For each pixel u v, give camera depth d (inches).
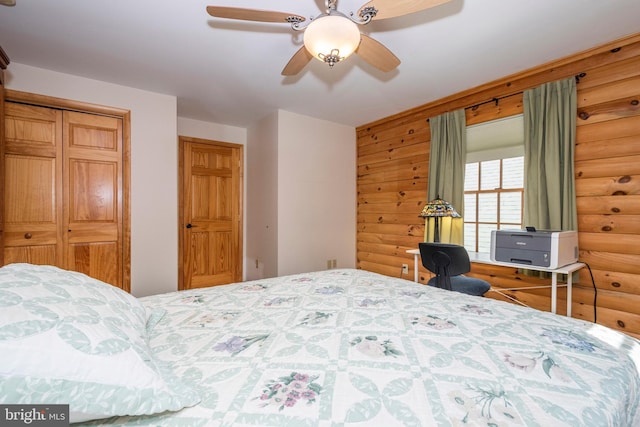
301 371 31.8
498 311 49.9
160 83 107.3
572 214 87.2
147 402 24.1
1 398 20.7
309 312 49.9
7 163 92.1
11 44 82.6
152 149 114.6
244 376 30.7
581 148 87.4
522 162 101.4
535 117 94.5
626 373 31.5
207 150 154.0
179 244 145.4
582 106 87.3
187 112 138.9
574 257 83.5
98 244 106.0
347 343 38.4
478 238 113.2
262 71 98.3
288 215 137.6
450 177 116.6
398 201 141.2
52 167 98.7
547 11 69.1
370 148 155.5
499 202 107.2
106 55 88.6
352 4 66.8
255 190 155.3
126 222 109.7
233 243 161.6
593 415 24.8
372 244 154.7
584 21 72.9
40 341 23.1
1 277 29.8
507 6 67.4
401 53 87.1
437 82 106.6
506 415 24.6
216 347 37.4
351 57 90.2
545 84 92.5
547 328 42.6
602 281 83.8
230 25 74.7
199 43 82.3
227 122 154.6
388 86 109.6
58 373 22.4
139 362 26.4
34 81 94.8
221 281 157.6
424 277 130.6
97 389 23.1
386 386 28.9
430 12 69.4
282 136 135.3
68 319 26.2
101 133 106.3
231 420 24.3
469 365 32.6
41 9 68.2
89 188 104.5
